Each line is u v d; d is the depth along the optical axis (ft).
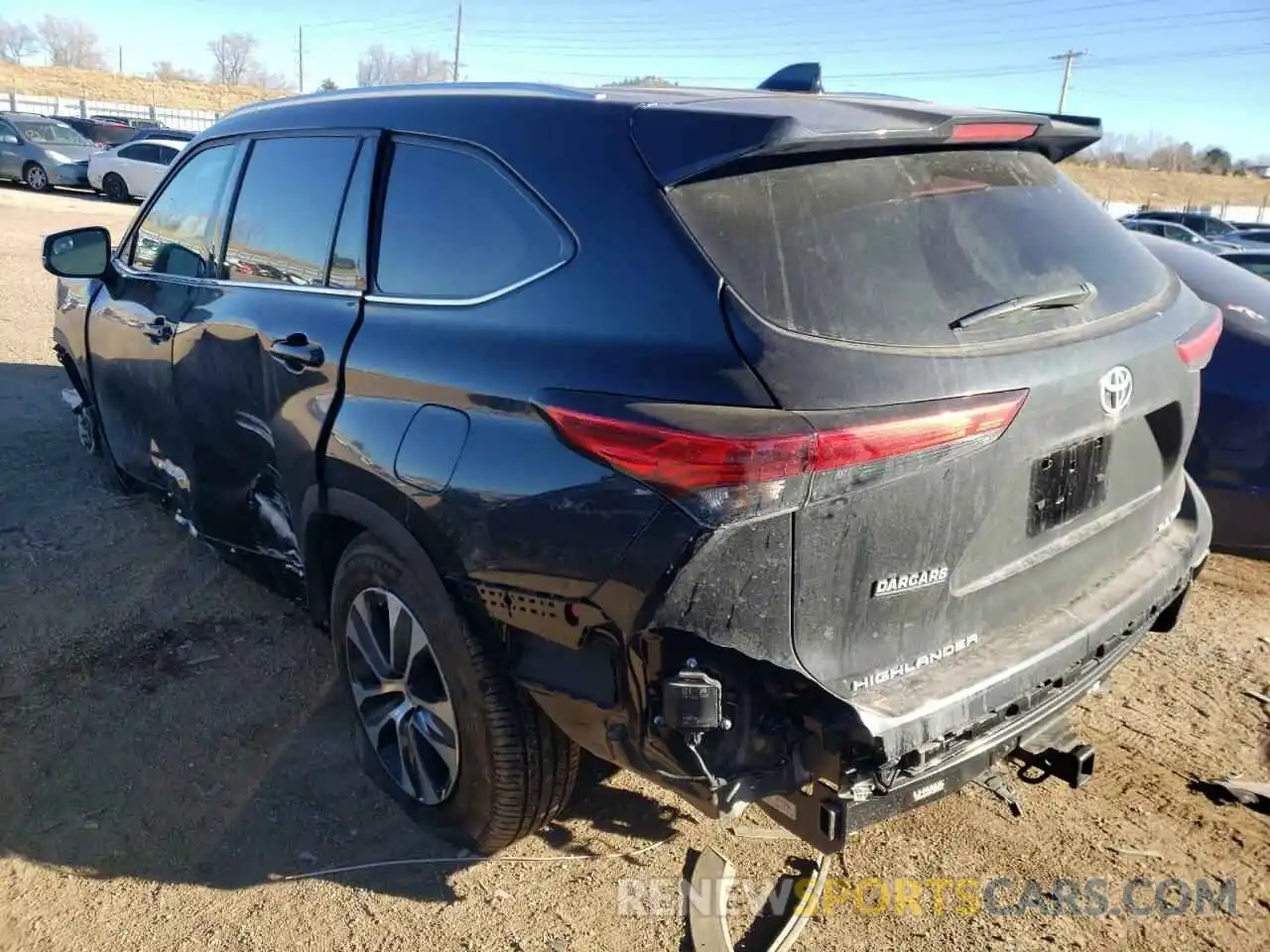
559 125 8.65
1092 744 11.61
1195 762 11.29
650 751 7.49
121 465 16.11
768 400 6.96
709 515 6.88
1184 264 16.24
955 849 10.01
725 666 7.19
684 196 7.70
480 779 8.95
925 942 8.87
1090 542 9.14
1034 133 9.00
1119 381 8.53
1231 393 14.37
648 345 7.43
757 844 10.07
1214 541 14.97
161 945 8.77
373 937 8.89
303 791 10.69
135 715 11.86
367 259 10.06
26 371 25.99
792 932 8.90
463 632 8.62
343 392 9.66
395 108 10.33
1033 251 8.63
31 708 11.92
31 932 8.86
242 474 12.07
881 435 7.01
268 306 11.11
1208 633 14.12
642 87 9.54
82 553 15.90
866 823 7.45
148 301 13.98
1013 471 7.95
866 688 7.52
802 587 7.15
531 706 8.70
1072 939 8.91
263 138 12.17
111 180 73.15
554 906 9.24
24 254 44.50
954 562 7.80
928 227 8.11
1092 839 10.13
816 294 7.38
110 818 10.21
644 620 7.19
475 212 9.04
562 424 7.55
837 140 7.59
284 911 9.15
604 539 7.32
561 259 8.17
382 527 9.18
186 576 15.25
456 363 8.53
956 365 7.48
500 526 7.96
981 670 7.91
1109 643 8.95
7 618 13.89
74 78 228.63
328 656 13.19
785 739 7.37
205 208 13.07
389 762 10.26
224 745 11.39
